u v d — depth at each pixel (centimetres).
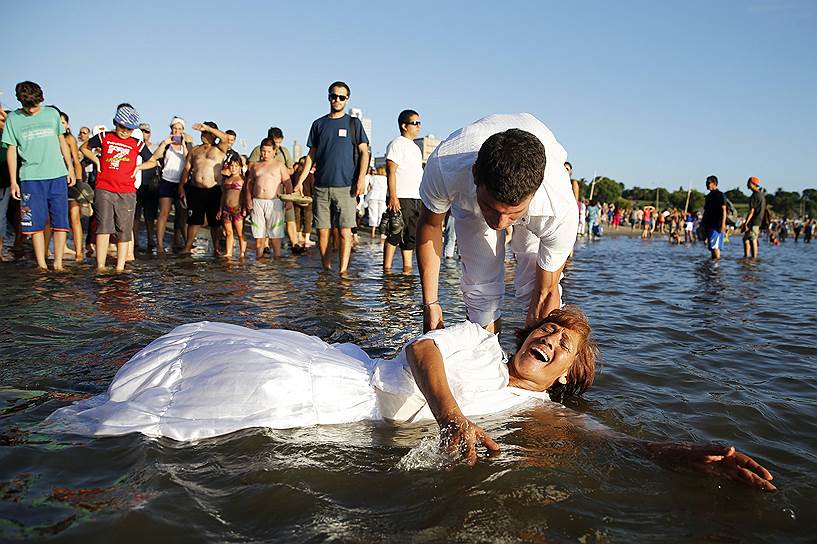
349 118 868
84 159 1227
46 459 244
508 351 449
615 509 225
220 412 279
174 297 623
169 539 193
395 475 242
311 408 291
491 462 258
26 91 770
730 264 1382
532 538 202
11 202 1034
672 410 335
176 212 1229
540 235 360
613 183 8112
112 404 285
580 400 348
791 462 273
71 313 521
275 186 1071
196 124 1083
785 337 529
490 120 352
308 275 843
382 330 500
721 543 205
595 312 634
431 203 361
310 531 200
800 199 9844
